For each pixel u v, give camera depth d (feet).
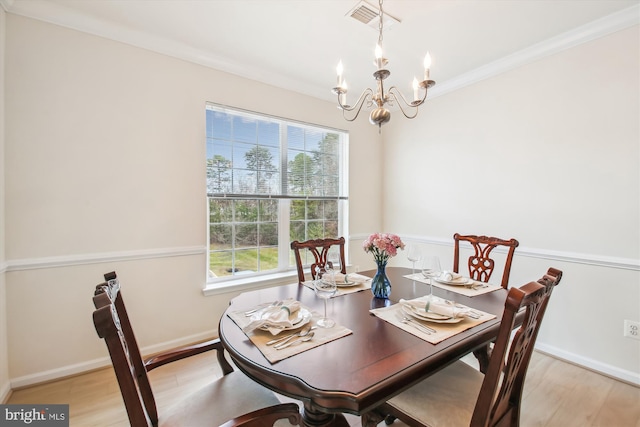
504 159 8.64
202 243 8.30
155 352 7.61
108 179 6.98
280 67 8.95
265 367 3.08
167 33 7.22
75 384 6.37
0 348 5.78
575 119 7.23
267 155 9.76
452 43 7.59
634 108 6.39
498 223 8.82
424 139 10.96
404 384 3.00
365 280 6.37
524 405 5.78
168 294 7.82
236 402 3.79
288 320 4.00
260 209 9.74
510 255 6.51
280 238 10.18
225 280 9.05
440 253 10.47
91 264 6.85
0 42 5.74
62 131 6.47
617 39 6.57
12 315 6.08
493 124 8.87
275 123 9.91
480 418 3.02
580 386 6.38
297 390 2.89
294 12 6.42
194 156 8.12
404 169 11.73
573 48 7.23
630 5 6.15
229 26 6.94
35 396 5.98
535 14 6.42
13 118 5.99
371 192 12.34
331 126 11.02
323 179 11.17
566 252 7.41
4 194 5.93
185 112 7.97
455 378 4.23
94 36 6.77
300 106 10.19
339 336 3.74
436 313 4.30
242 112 9.02
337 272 7.34
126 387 2.58
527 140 8.12
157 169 7.59
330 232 11.46
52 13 6.24
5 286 5.98
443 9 6.27
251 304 4.91
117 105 7.06
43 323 6.38
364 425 4.23
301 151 10.56
